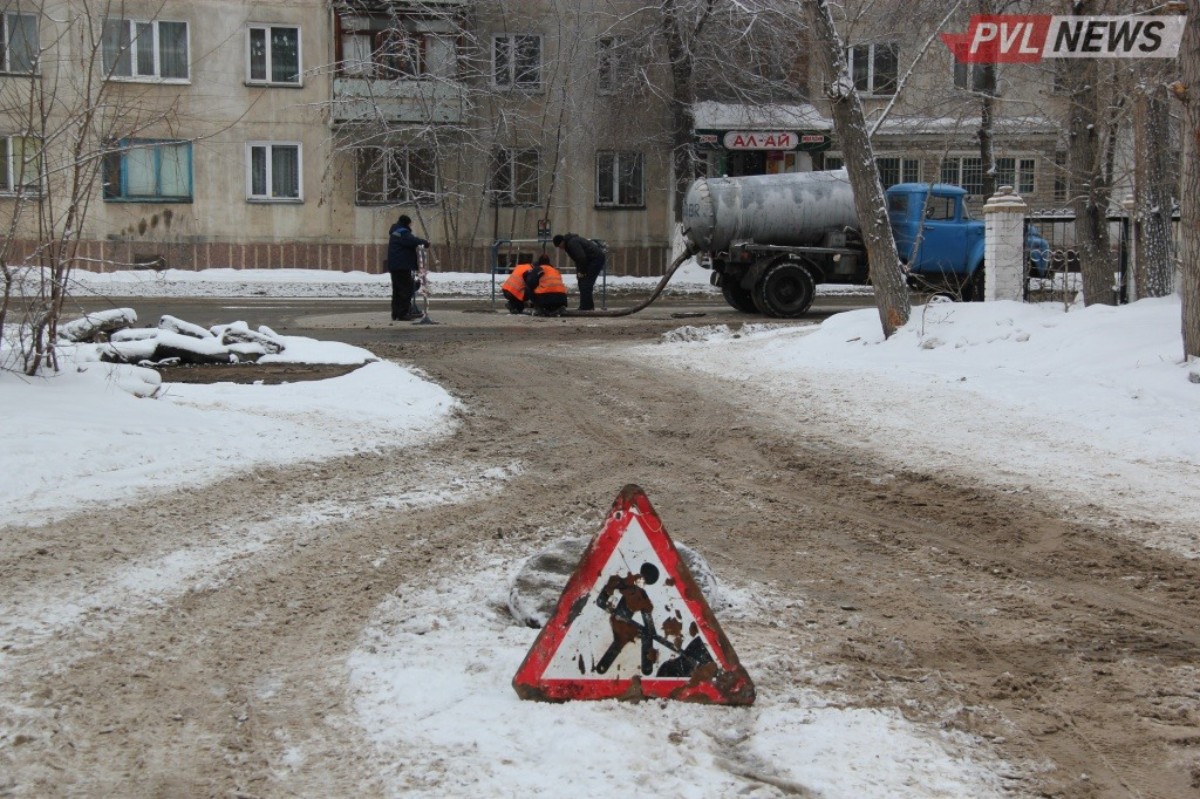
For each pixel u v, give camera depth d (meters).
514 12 36.25
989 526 7.99
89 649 5.36
